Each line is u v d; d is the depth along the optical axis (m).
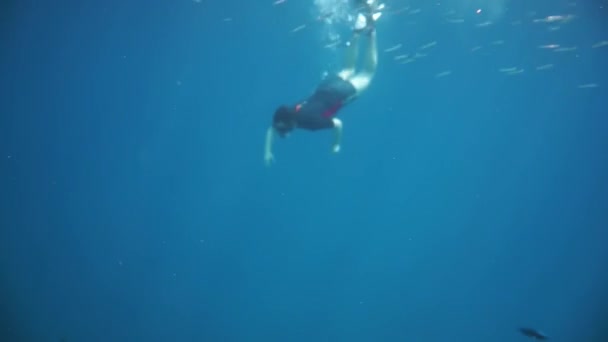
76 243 29.98
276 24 24.52
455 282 26.42
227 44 29.25
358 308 22.27
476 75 31.36
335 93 6.25
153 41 28.70
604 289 24.36
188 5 21.48
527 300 23.98
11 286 23.23
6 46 28.84
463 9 20.75
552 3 20.22
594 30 22.53
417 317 21.23
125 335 19.38
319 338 19.42
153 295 23.89
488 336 19.67
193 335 19.75
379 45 23.83
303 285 25.98
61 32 26.36
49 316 20.47
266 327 20.58
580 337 19.83
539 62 28.36
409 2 19.56
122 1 20.78
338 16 12.53
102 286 24.22
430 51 26.00
